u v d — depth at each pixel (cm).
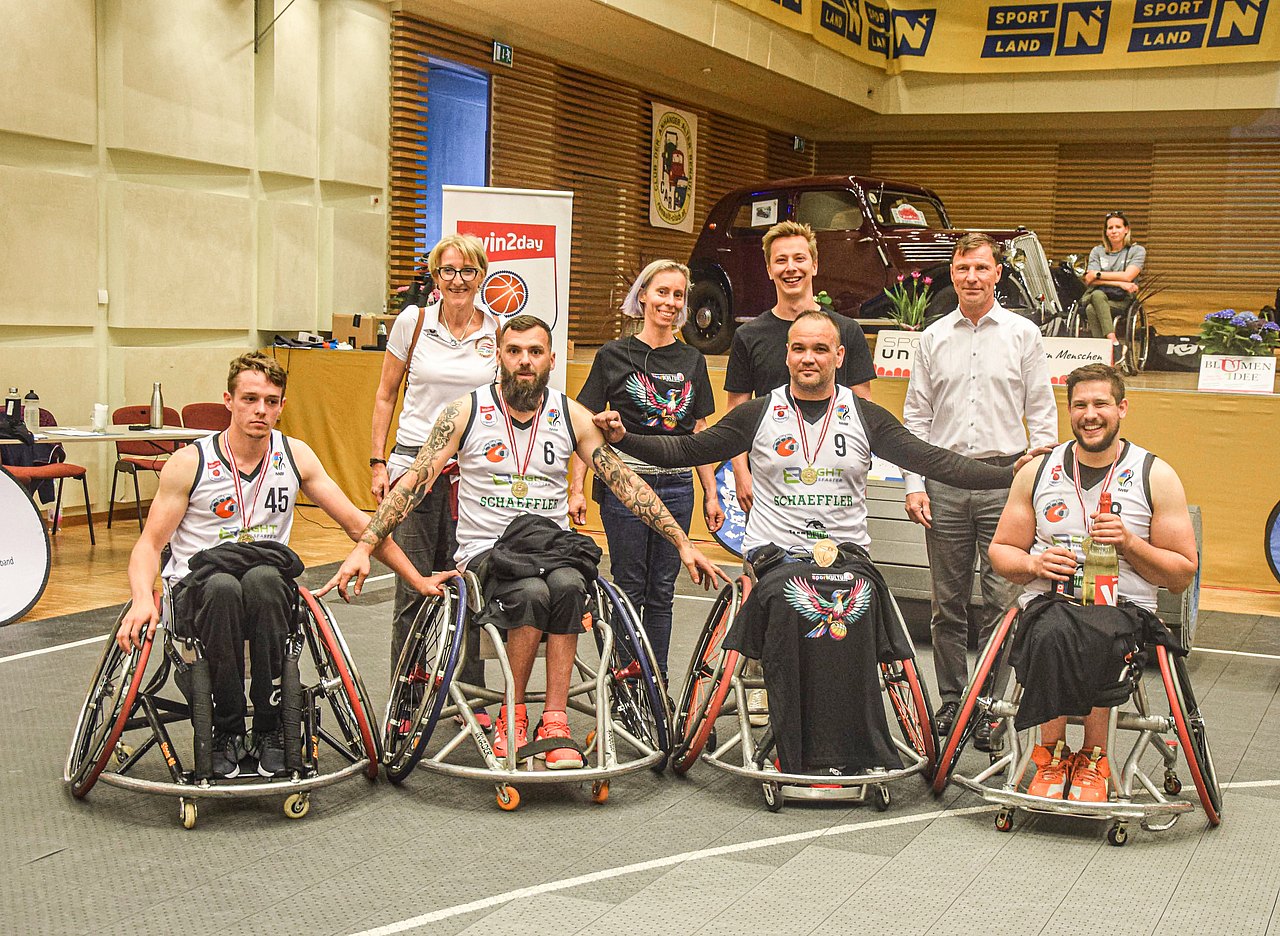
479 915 308
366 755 393
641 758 404
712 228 1295
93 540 817
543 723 401
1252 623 694
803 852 355
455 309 462
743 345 478
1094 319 1104
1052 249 1742
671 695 507
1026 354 472
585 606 395
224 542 379
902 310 849
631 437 412
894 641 396
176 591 374
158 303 917
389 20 1096
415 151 1130
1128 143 1711
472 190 651
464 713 394
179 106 916
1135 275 1113
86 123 856
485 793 401
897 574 627
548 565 395
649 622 478
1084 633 366
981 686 387
